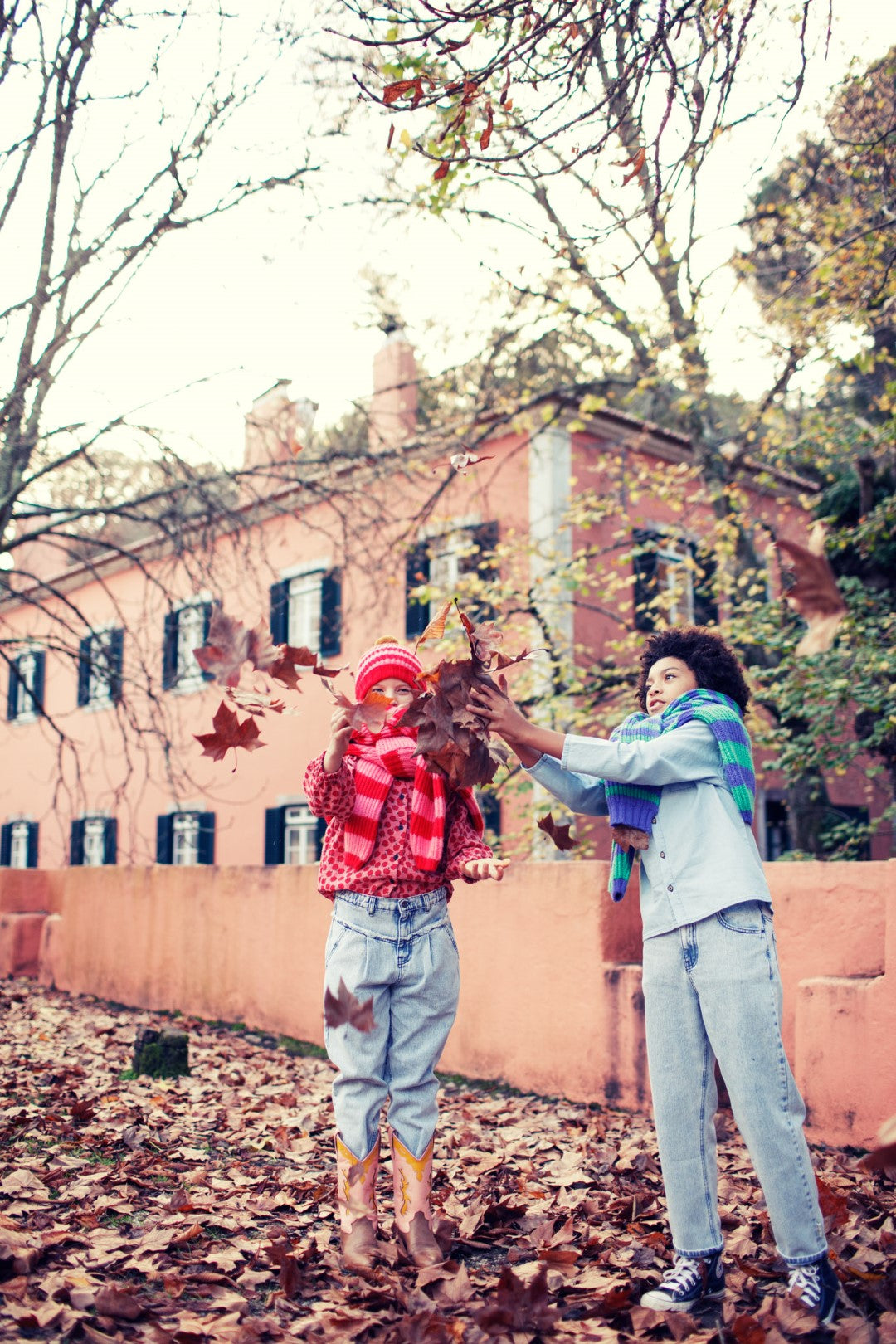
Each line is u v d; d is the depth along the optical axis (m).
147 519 9.00
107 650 9.73
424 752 2.66
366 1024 2.73
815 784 10.67
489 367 10.14
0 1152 3.98
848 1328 2.28
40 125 6.44
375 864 2.97
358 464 9.66
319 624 15.08
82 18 6.09
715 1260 2.56
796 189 8.84
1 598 9.46
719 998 2.50
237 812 16.52
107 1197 3.43
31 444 7.98
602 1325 2.46
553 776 2.87
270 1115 4.89
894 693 8.33
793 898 4.65
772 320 9.63
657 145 3.55
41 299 7.25
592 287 9.07
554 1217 3.27
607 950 5.32
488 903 5.93
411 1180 2.89
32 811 21.50
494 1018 5.82
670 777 2.62
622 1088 5.12
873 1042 4.10
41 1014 8.27
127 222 7.16
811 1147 4.19
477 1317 2.35
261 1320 2.40
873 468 10.08
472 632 2.86
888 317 9.31
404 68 3.58
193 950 8.36
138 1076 5.79
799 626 9.73
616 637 12.48
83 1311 2.43
